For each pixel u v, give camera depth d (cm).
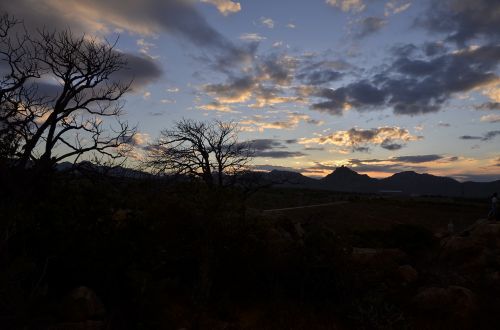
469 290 1236
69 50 1616
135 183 1403
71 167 1441
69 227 1016
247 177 2561
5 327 718
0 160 1173
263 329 1056
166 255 1174
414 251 1908
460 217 5494
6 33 1524
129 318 948
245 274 1310
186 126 2653
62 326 785
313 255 1330
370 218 5369
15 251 949
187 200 1244
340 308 1210
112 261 1023
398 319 1107
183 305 1114
